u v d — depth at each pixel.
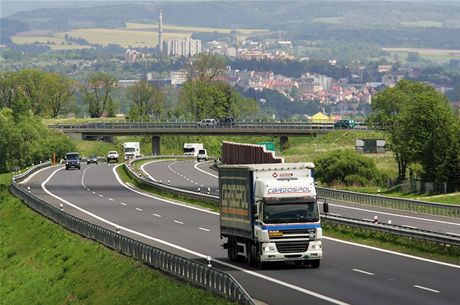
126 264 114.00
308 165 101.94
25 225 174.25
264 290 87.19
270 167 101.56
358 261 105.88
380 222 133.38
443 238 111.19
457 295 82.38
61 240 147.88
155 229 146.00
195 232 140.75
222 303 79.69
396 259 107.12
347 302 80.19
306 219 99.06
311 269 100.19
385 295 83.06
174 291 90.88
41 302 120.56
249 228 102.12
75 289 117.81
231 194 107.25
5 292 134.62
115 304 100.44
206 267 87.69
